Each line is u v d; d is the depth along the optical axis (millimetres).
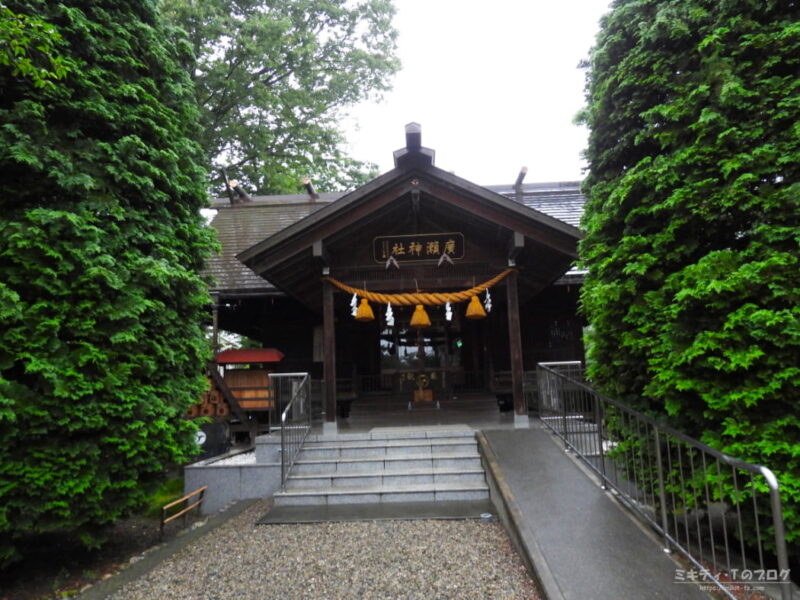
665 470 4699
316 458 7461
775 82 4293
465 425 8859
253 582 4324
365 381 11992
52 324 4520
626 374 5168
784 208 4137
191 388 6086
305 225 8430
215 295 11492
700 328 4355
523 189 15828
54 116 5168
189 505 7098
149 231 5773
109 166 5277
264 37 17469
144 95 5742
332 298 9148
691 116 4773
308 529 5555
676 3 4945
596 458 6062
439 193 8609
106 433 4887
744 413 4055
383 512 5949
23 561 5172
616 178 5602
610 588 3557
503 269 9281
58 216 4676
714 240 4746
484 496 6359
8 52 4125
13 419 4191
